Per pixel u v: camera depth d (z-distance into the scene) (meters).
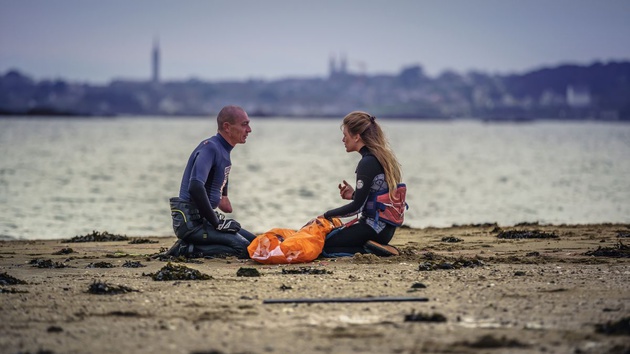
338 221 28.94
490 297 19.66
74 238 37.31
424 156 181.75
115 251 32.41
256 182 101.75
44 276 24.36
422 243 34.03
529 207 71.19
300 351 14.93
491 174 119.56
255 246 27.34
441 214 66.00
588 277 22.80
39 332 16.47
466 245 32.78
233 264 27.09
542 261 27.00
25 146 194.25
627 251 28.67
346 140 28.73
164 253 29.17
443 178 111.62
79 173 109.75
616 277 22.78
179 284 22.12
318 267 25.67
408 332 16.23
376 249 28.16
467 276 23.11
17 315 18.06
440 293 20.25
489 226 43.94
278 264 26.88
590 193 86.12
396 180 28.50
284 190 90.06
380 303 19.09
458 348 15.04
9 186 86.00
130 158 152.25
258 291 20.84
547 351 14.80
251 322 17.23
